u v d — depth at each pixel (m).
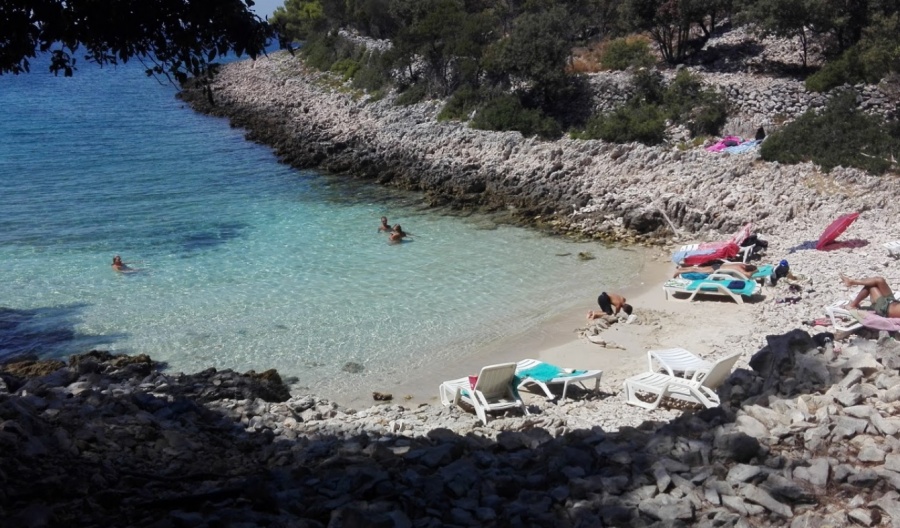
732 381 10.12
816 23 39.53
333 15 79.44
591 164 34.56
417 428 12.82
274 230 29.20
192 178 39.44
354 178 38.75
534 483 7.89
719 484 7.36
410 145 42.06
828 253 22.78
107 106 71.62
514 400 14.52
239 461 10.16
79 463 9.20
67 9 9.27
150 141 51.56
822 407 8.59
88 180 39.06
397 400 15.84
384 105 52.09
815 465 7.51
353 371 17.22
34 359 18.14
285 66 79.88
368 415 13.97
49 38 9.38
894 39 35.66
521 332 19.17
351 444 9.77
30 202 34.22
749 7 42.69
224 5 9.81
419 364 17.53
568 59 45.75
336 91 61.88
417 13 58.16
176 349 18.53
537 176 33.91
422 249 26.34
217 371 15.71
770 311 19.06
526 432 9.65
